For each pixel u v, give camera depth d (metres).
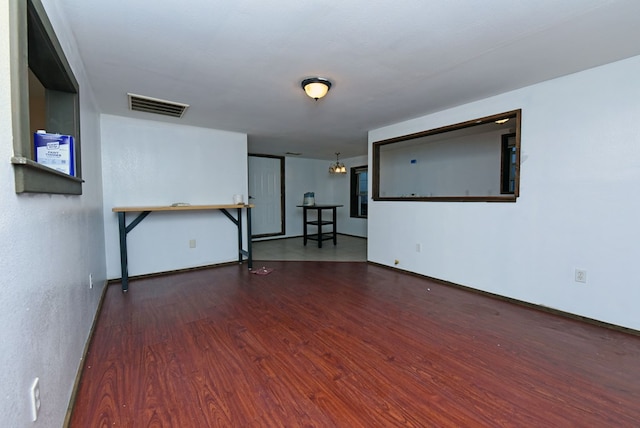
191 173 4.29
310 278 3.92
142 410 1.50
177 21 1.75
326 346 2.14
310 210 8.06
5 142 0.89
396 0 1.58
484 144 4.93
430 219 3.87
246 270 4.31
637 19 1.76
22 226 1.00
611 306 2.43
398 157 6.54
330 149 6.41
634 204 2.30
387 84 2.75
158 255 4.08
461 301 3.07
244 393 1.63
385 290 3.42
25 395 0.98
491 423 1.42
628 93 2.29
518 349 2.10
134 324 2.49
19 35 0.96
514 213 3.02
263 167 7.15
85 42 1.97
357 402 1.57
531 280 2.90
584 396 1.61
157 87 2.78
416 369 1.86
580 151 2.55
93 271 2.57
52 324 1.29
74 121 1.99
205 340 2.22
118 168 3.75
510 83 2.77
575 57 2.26
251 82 2.68
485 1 1.59
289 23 1.78
